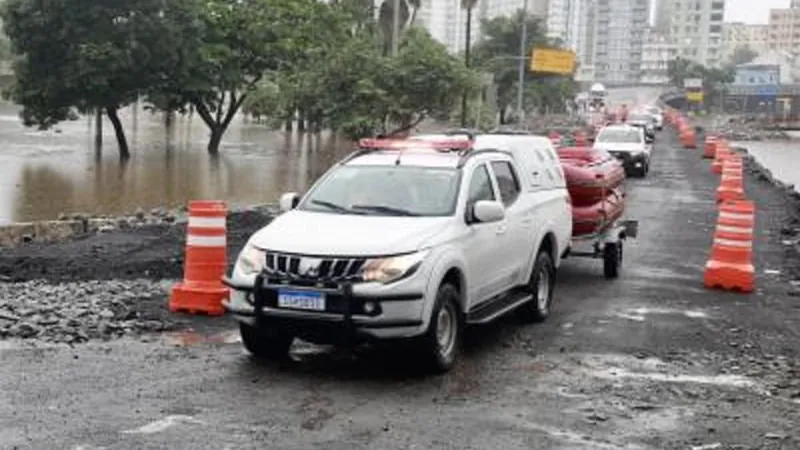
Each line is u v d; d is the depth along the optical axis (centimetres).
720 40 19638
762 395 822
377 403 746
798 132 13188
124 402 722
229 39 4269
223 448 626
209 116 4412
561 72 7219
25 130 6097
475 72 3806
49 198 2691
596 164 1461
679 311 1194
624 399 788
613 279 1431
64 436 637
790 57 18950
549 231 1104
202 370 829
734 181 2808
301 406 730
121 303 1113
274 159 4394
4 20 3706
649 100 15575
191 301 1061
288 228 843
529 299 1059
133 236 1789
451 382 817
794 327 1127
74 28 3619
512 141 1114
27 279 1320
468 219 899
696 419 741
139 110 9475
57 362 835
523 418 721
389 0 4738
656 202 2764
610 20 16450
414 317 791
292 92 3378
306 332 800
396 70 3244
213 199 2783
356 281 782
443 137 1117
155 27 3728
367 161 968
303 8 4325
